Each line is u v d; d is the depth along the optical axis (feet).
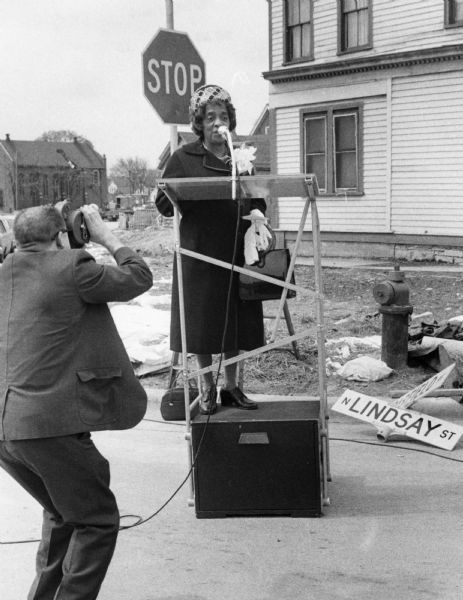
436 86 54.29
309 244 62.80
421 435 19.31
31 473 10.99
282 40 63.98
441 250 55.36
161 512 15.92
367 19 58.34
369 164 59.06
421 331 26.91
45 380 10.43
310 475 15.16
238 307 16.62
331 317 34.12
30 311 10.56
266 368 25.48
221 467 15.31
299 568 13.16
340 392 23.11
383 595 12.09
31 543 14.60
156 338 29.12
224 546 14.16
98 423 10.62
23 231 11.03
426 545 13.87
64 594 10.58
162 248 73.82
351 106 59.67
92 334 10.83
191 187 14.88
